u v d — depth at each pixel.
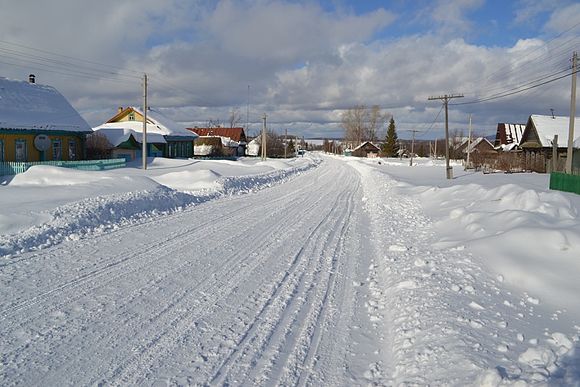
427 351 4.96
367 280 8.09
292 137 159.62
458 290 6.89
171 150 53.06
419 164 68.94
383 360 5.12
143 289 7.24
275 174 34.41
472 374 4.34
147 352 5.15
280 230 12.64
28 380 4.50
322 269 8.76
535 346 5.05
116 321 5.96
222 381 4.59
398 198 19.53
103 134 39.69
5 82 33.12
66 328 5.70
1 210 11.95
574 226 9.07
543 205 11.43
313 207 17.70
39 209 12.52
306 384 4.59
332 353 5.27
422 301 6.46
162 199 16.41
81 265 8.47
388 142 105.56
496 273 7.64
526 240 8.40
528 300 6.57
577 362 4.50
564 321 5.83
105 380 4.55
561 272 7.24
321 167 53.41
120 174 24.78
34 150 29.95
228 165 41.62
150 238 11.06
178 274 8.10
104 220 12.69
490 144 80.38
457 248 9.08
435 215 14.26
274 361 5.04
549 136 45.16
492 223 10.65
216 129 86.62
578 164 38.44
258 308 6.59
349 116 121.31
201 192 20.69
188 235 11.58
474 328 5.52
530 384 3.87
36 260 8.71
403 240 10.98
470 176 38.09
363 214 16.22
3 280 7.44
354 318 6.32
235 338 5.58
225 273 8.27
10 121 28.16
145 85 30.84
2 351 5.06
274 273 8.38
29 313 6.12
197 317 6.19
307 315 6.39
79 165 28.97
